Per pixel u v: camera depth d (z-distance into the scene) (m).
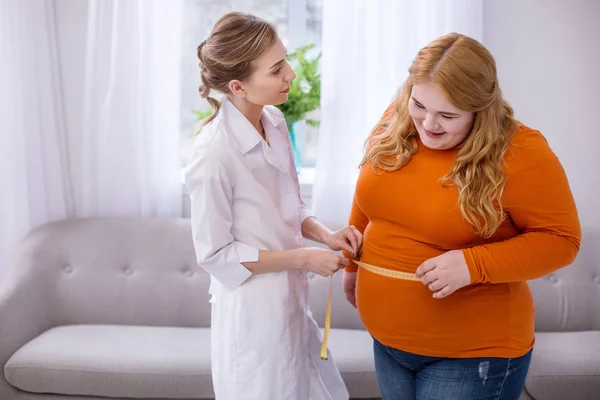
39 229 2.82
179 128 2.92
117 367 2.28
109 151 2.89
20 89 2.83
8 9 2.77
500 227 1.51
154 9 2.80
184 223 2.83
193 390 2.27
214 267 1.69
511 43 2.92
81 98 2.97
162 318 2.73
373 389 2.29
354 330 2.63
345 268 1.86
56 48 2.91
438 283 1.45
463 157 1.45
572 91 2.95
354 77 2.82
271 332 1.74
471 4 2.80
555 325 2.70
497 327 1.52
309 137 3.19
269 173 1.76
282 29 3.13
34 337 2.58
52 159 2.94
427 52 1.44
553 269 1.46
